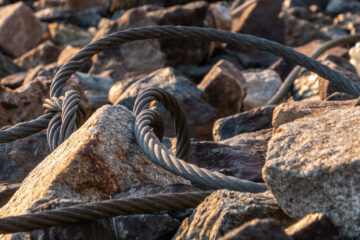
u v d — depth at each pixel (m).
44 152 1.81
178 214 1.34
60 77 1.70
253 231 1.16
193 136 2.55
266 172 1.24
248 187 1.33
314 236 1.20
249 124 2.01
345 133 1.25
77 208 1.29
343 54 4.35
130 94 2.78
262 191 1.33
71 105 1.59
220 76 2.95
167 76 2.89
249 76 3.66
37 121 1.65
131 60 4.49
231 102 2.99
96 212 1.29
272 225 1.17
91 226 1.30
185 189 1.38
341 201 1.20
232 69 3.14
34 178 1.43
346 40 3.77
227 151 1.70
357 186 1.20
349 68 3.11
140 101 1.54
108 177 1.39
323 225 1.20
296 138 1.26
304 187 1.22
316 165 1.21
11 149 1.78
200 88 3.01
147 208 1.31
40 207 1.31
